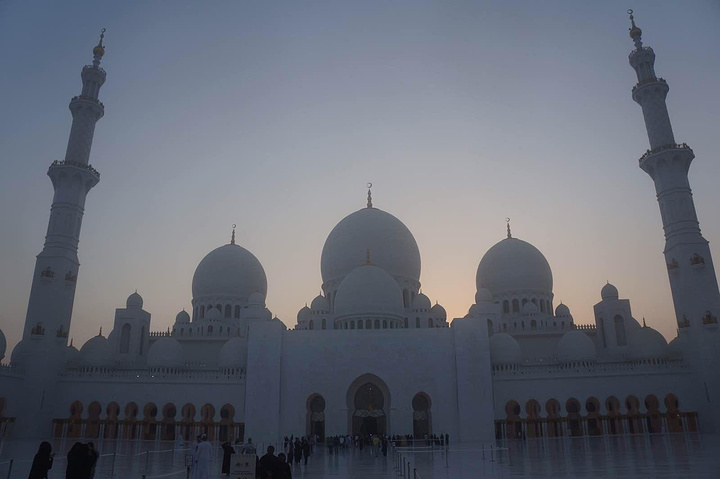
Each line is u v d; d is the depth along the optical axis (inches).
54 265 2965.1
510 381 3004.4
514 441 2657.5
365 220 3863.2
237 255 4092.0
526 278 3907.5
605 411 2891.2
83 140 3144.7
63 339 2979.8
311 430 2955.2
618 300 3408.0
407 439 2659.9
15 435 2741.1
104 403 2965.1
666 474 1137.4
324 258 3895.2
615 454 1689.2
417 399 2992.1
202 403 2974.9
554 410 2957.7
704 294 2878.9
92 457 757.3
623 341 3361.2
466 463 1556.3
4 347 2775.6
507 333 3518.7
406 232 3927.2
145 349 3496.6
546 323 3654.0
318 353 3034.0
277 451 2459.4
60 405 2945.4
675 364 2915.8
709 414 2773.1
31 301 2913.4
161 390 2989.7
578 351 3201.3
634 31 3366.1
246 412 2903.5
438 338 3046.3
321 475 1311.5
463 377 2947.8
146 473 1294.3
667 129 3179.1
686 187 3088.1
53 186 3115.2
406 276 3784.5
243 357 3189.0
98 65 3270.2
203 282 3969.0
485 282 4040.4
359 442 2615.7
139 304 3518.7
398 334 3056.1
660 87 3221.0
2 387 2637.8
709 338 2815.0
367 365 3002.0
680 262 2984.7
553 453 1820.9
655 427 2896.2
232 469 883.4
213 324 3698.3
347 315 3277.6
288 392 2970.0
